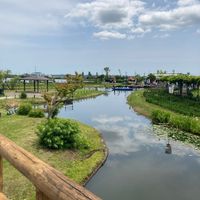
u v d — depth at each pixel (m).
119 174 13.18
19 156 2.18
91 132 21.64
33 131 18.20
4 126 20.03
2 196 2.82
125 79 115.56
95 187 11.68
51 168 1.79
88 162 14.02
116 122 28.58
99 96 63.78
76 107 41.91
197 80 44.03
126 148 17.97
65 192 1.45
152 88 80.25
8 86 65.62
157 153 16.84
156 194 10.95
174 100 44.84
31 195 9.22
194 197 10.71
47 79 57.88
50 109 23.62
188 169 13.93
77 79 26.23
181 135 22.03
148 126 25.94
